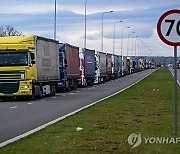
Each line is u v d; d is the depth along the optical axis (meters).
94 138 12.41
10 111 22.52
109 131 13.73
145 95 32.47
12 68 30.48
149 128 14.16
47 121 17.83
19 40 30.77
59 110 22.75
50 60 35.78
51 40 36.34
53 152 10.49
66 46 42.53
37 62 32.09
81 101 29.20
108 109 21.58
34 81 31.30
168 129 13.80
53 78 36.44
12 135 13.98
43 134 13.45
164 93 34.62
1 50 30.58
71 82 44.69
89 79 55.78
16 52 30.55
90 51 56.78
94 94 37.38
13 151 10.68
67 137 12.71
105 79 68.88
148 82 57.53
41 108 24.14
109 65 73.56
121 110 20.91
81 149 10.79
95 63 59.91
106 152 10.38
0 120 18.33
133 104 24.47
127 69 105.38
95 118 17.62
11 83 30.48
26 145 11.48
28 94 30.47
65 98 32.69
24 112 21.88
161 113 19.14
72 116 18.56
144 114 18.84
